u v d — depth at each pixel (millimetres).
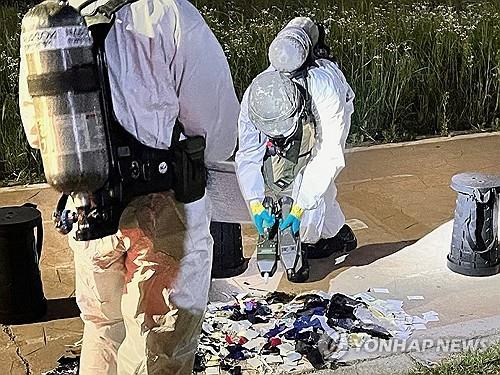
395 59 7840
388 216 5539
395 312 4113
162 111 2406
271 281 4500
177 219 2523
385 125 7672
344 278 4559
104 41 2273
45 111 2188
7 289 4078
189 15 2449
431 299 4293
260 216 4113
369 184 6215
